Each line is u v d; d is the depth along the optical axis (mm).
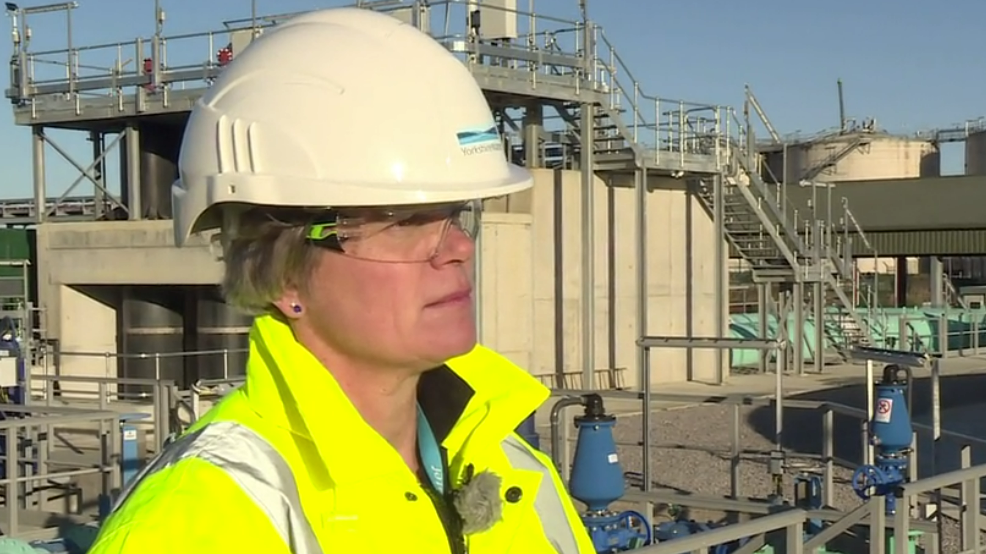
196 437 1600
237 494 1515
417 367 1819
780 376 9648
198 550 1441
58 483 10914
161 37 19172
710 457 13820
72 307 19953
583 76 20109
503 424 1959
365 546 1668
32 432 11203
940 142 56500
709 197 24047
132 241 19141
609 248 22031
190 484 1491
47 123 20578
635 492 8641
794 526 4461
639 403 19641
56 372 18766
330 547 1635
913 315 31656
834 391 21828
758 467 13102
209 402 10977
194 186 1829
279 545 1525
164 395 10492
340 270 1769
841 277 28656
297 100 1775
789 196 36938
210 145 1815
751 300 32000
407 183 1756
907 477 9289
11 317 13180
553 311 20875
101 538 1456
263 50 1840
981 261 54438
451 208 1832
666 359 23219
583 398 8430
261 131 1770
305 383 1646
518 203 20359
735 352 25766
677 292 23391
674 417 17844
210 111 1831
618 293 22125
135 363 19656
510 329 19906
